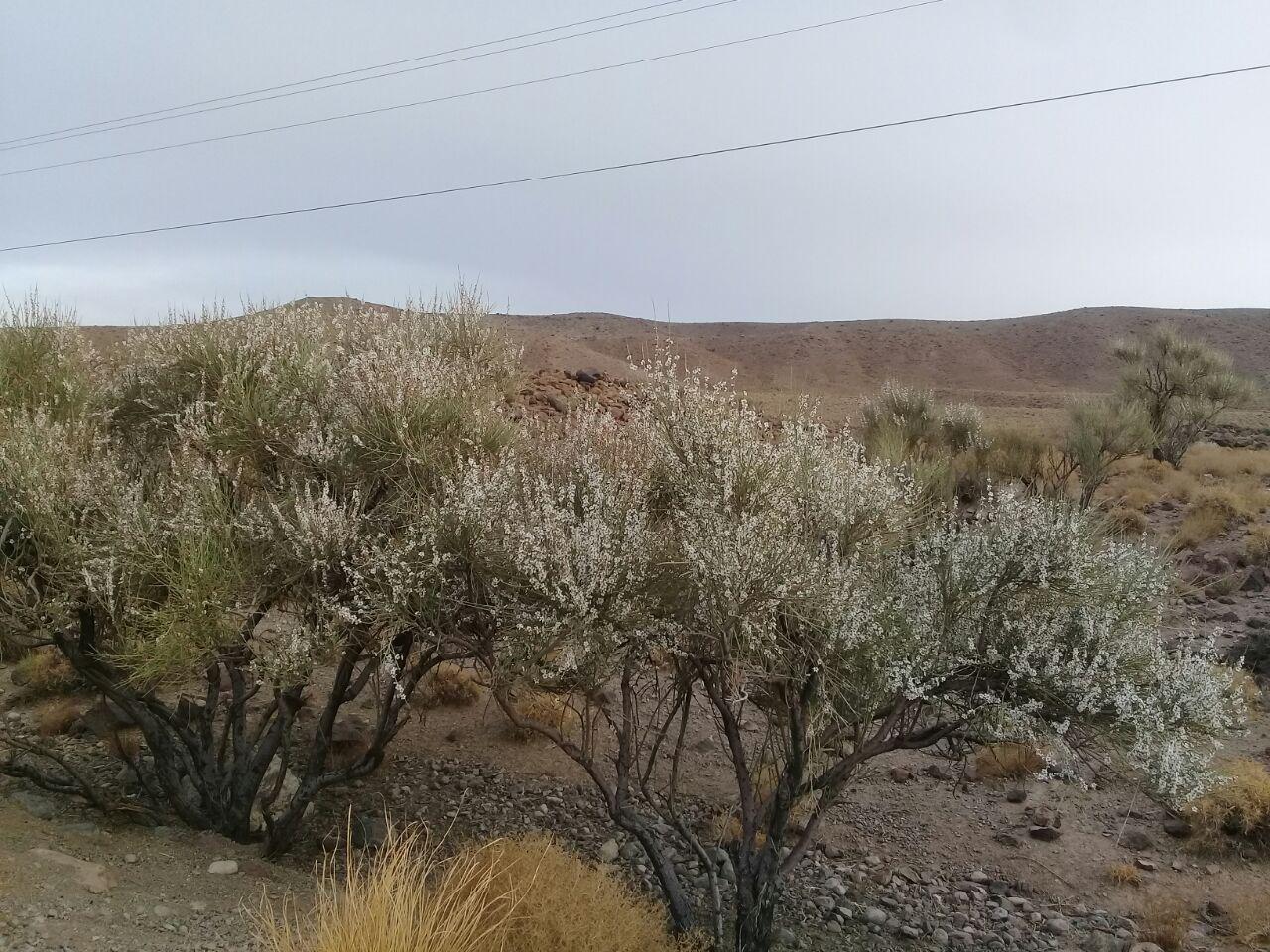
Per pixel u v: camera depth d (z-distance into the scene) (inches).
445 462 215.2
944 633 185.8
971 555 187.9
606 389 682.8
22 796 224.2
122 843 205.2
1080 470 714.8
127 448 260.7
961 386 4665.4
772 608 176.6
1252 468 807.7
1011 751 302.4
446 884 155.6
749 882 194.2
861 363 5049.2
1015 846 264.7
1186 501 654.5
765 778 277.4
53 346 278.1
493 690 192.9
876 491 212.1
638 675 228.2
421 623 192.4
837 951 208.7
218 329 260.7
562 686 196.7
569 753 202.4
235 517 206.2
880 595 190.4
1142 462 816.9
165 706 229.5
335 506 196.5
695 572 177.3
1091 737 181.6
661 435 210.8
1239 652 360.2
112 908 164.9
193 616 185.2
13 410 236.4
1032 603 186.9
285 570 203.6
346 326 271.0
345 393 229.6
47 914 155.6
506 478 197.3
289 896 186.4
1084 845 265.0
